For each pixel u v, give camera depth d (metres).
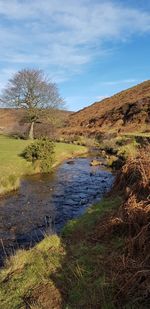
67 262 6.46
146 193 8.27
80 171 21.78
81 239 7.76
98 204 10.84
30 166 20.58
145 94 78.19
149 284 4.73
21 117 46.94
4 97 45.69
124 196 9.96
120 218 7.45
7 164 19.64
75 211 12.19
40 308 5.07
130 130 56.50
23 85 44.75
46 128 46.22
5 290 5.73
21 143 31.72
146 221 6.64
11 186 15.50
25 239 9.34
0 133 53.34
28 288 5.68
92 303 4.95
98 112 80.31
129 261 5.62
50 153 21.70
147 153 12.96
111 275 5.51
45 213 11.94
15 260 6.85
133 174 11.20
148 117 59.34
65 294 5.38
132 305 4.57
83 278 5.65
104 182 17.91
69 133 64.62
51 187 16.56
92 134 57.69
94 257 6.41
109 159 25.06
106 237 7.34
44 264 6.42
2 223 10.79
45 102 45.44
